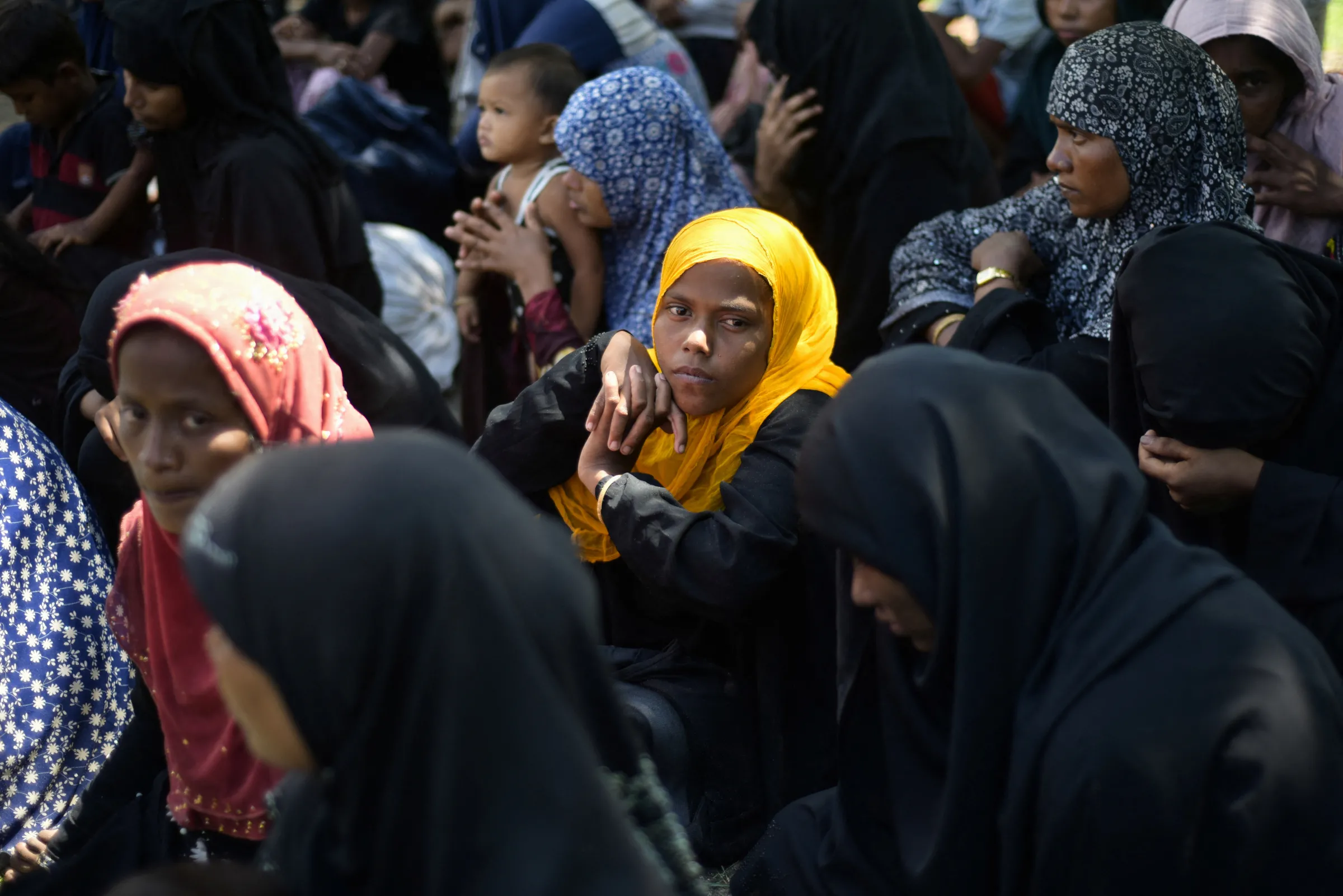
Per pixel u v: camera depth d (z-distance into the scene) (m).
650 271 7.56
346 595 2.63
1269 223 6.94
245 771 4.79
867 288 7.86
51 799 5.86
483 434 5.89
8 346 8.07
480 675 2.62
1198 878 3.41
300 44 12.84
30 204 10.76
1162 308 4.79
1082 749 3.38
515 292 8.04
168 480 4.33
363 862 2.80
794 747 5.46
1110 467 3.56
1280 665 3.44
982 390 3.51
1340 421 4.85
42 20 9.65
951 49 10.05
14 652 5.80
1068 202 6.33
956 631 3.47
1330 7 10.06
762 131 8.06
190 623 4.73
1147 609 3.47
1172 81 5.82
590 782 2.65
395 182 10.63
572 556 2.93
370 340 6.18
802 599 5.34
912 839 3.76
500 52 10.23
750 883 4.51
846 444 3.53
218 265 4.55
